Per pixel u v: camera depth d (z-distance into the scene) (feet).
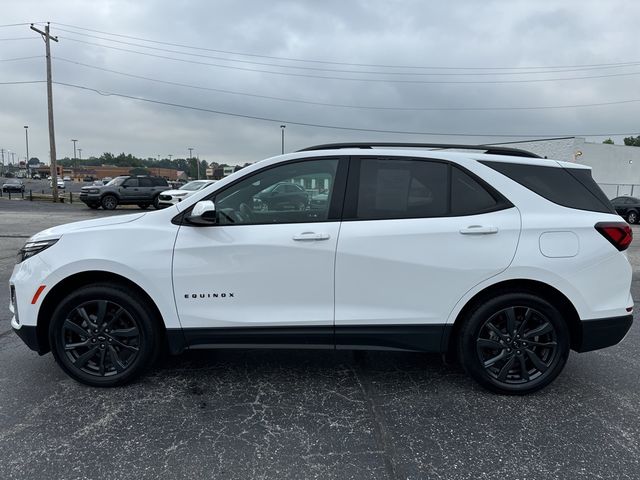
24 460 8.94
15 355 14.01
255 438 9.78
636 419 10.72
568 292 11.27
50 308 11.96
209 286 11.36
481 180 11.59
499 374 11.63
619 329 11.55
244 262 11.27
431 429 10.21
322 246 11.22
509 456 9.24
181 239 11.37
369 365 13.64
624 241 11.46
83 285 11.84
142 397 11.50
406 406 11.22
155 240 11.40
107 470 8.68
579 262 11.23
